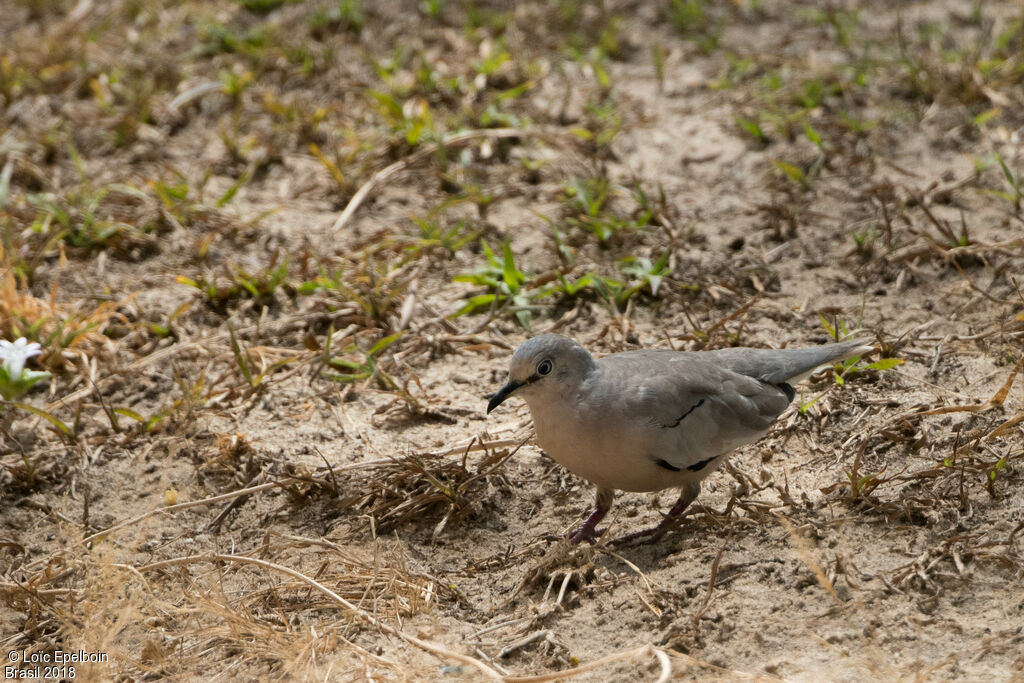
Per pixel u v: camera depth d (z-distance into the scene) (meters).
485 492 9.91
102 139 16.22
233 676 8.18
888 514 9.02
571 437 8.98
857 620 8.03
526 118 16.05
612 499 9.54
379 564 9.19
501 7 19.20
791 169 14.33
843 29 17.94
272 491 10.19
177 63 18.00
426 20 18.92
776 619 8.11
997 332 11.44
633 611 8.44
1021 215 13.29
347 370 11.90
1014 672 7.43
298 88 17.41
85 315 12.62
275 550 9.45
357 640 8.47
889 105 15.91
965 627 7.91
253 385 11.47
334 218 14.56
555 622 8.52
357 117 16.41
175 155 15.98
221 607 8.50
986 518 8.95
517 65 17.22
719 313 12.42
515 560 9.29
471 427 10.92
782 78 16.80
